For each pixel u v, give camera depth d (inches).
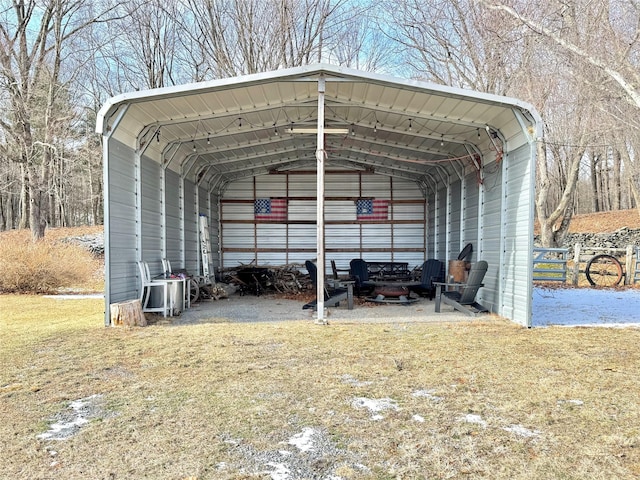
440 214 447.8
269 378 150.2
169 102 261.7
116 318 242.1
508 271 278.8
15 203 1222.3
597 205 1109.7
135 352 185.8
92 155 748.0
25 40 565.3
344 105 295.0
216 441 103.1
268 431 108.4
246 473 88.7
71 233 828.6
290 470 90.0
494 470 90.2
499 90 543.8
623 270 501.4
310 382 145.9
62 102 636.7
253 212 515.5
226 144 376.8
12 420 115.4
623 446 100.8
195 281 363.3
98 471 89.4
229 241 514.9
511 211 275.4
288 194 516.1
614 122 486.0
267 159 465.7
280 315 295.6
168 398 131.3
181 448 99.5
